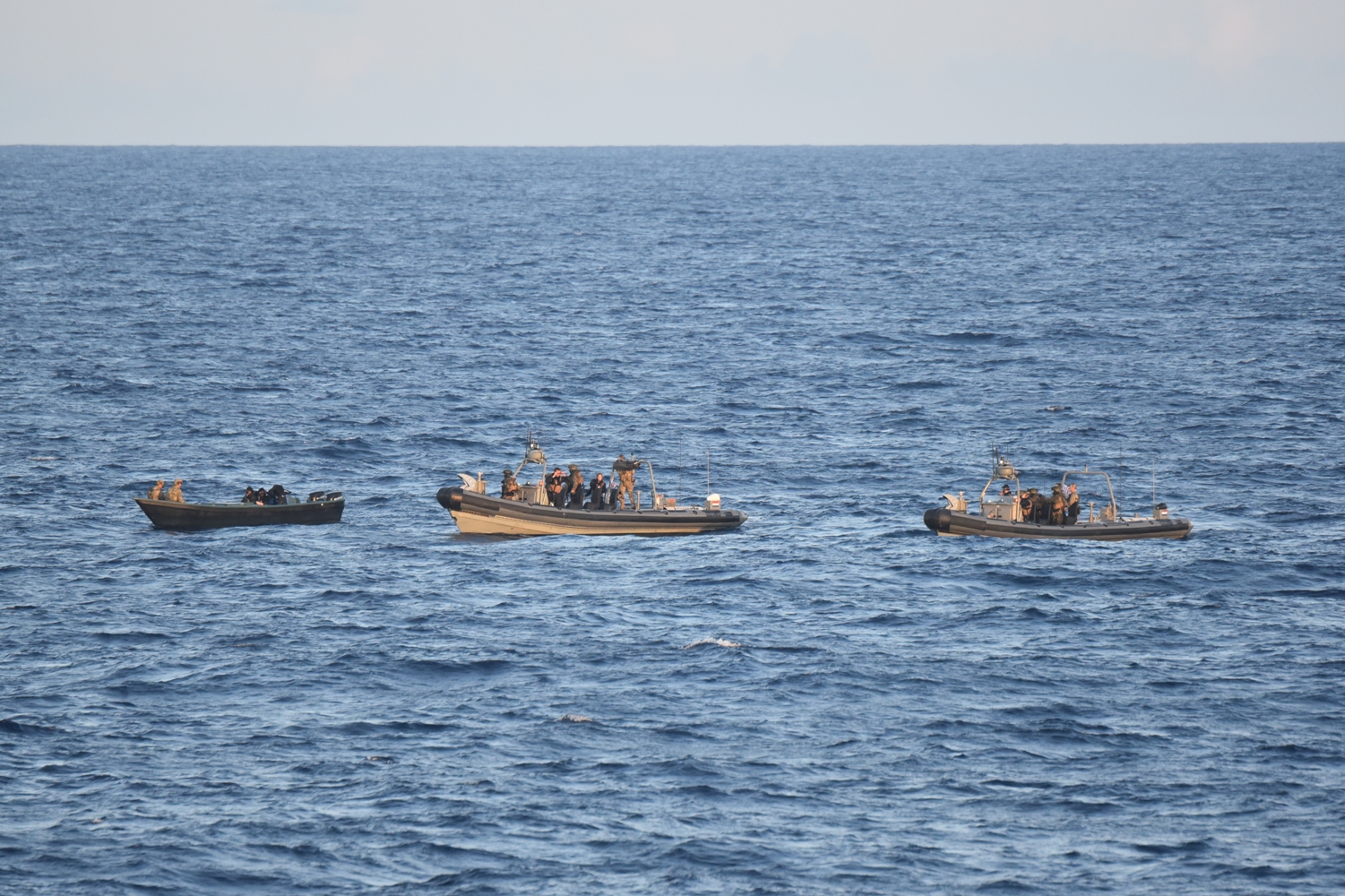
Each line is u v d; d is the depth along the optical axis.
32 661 152.12
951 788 124.69
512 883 109.75
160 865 111.25
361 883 109.62
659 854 113.62
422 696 144.25
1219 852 113.94
